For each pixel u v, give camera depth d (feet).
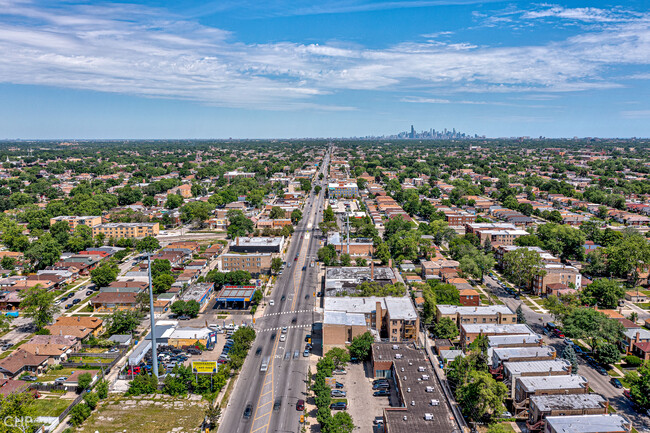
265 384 567.18
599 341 619.67
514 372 531.91
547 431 451.53
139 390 551.59
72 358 634.43
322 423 470.39
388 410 475.72
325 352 640.17
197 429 481.05
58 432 476.95
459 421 488.02
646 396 501.15
